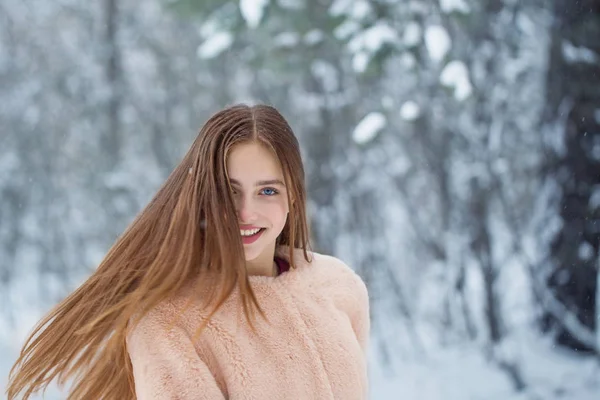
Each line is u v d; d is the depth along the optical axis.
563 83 5.51
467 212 6.45
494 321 5.85
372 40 5.48
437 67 6.45
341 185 7.12
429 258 7.05
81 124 9.25
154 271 1.43
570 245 5.52
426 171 7.04
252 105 1.51
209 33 6.30
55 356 1.56
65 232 9.02
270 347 1.51
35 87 9.38
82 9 9.90
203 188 1.43
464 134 6.57
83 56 9.52
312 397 1.51
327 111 7.03
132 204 8.65
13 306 8.60
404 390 5.54
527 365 5.41
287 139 1.50
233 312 1.49
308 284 1.65
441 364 5.85
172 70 9.40
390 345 6.32
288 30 6.25
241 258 1.40
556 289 5.59
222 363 1.46
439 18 5.92
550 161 5.62
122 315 1.43
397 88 6.77
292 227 1.59
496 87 6.39
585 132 5.46
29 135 9.26
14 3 9.79
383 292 6.91
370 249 7.07
